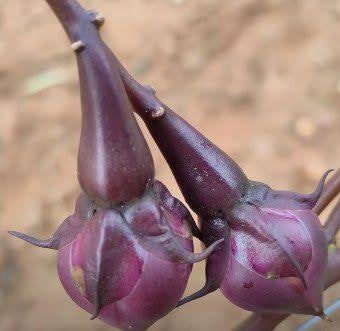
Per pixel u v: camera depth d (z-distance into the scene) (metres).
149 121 0.14
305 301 0.14
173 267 0.13
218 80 0.49
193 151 0.14
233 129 0.46
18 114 0.48
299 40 0.50
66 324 0.38
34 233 0.43
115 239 0.13
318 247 0.14
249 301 0.14
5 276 0.41
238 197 0.14
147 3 0.54
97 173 0.13
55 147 0.47
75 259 0.13
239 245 0.14
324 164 0.43
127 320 0.13
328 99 0.47
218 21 0.52
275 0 0.52
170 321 0.37
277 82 0.48
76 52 0.13
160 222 0.13
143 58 0.51
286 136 0.45
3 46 0.53
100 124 0.13
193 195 0.14
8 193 0.45
